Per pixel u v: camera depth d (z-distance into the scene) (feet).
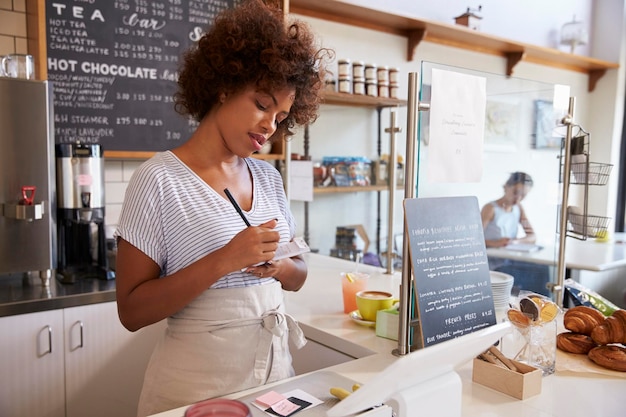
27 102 6.19
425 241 3.89
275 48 3.43
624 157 15.78
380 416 2.88
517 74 13.98
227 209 3.65
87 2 7.53
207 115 3.75
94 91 7.71
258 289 3.70
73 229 7.03
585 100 15.87
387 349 4.42
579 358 4.46
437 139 4.12
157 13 8.13
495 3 13.26
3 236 6.22
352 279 5.48
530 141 5.46
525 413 3.47
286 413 2.96
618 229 16.01
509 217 5.81
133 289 3.43
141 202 3.40
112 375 6.63
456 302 4.02
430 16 12.03
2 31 7.43
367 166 10.82
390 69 10.23
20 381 6.00
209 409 2.65
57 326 6.18
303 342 4.01
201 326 3.54
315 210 10.74
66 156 6.73
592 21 15.67
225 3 8.76
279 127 4.22
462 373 4.17
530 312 4.10
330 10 10.03
